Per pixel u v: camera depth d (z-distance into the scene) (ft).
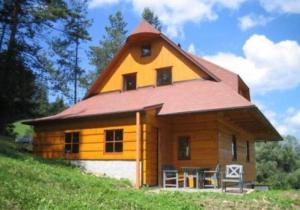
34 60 99.09
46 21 100.99
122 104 68.85
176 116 63.21
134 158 60.18
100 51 163.02
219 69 80.59
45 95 121.49
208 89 65.57
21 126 167.22
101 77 81.66
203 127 64.18
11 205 27.61
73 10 118.73
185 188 56.18
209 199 42.70
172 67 74.02
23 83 92.89
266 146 163.73
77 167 64.49
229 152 69.41
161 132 63.62
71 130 69.05
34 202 29.12
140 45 78.89
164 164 62.90
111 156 62.75
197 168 57.52
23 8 95.76
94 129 65.98
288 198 46.21
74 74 128.98
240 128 79.82
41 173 40.65
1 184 31.81
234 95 60.39
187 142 65.57
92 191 37.65
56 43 116.16
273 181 145.28
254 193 49.47
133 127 61.36
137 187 56.18
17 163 42.98
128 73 78.89
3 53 91.45
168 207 35.55
